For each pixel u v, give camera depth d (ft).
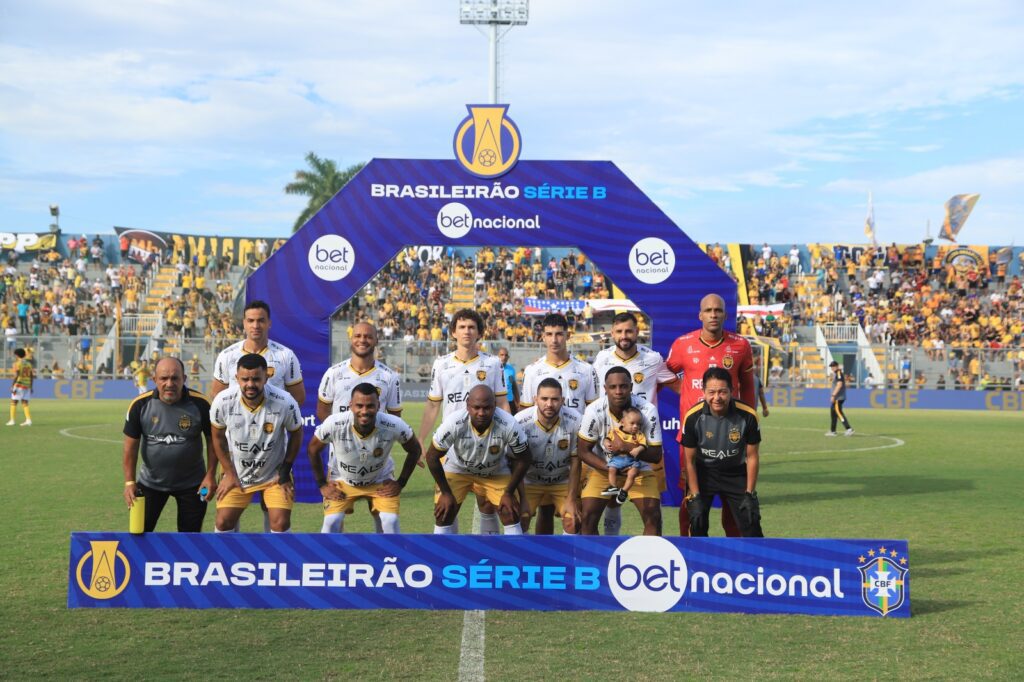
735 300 36.04
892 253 140.26
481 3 99.09
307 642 16.85
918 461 49.75
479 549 19.21
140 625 17.97
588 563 19.22
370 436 21.68
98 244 140.56
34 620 18.28
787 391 107.45
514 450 22.04
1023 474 43.93
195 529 21.98
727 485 22.41
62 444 55.77
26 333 125.59
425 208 36.06
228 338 107.34
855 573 18.84
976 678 14.97
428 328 125.39
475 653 16.20
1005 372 102.99
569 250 138.92
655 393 27.66
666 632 17.58
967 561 24.36
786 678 14.93
